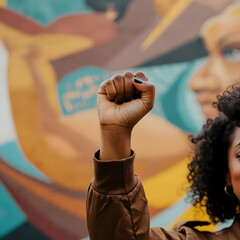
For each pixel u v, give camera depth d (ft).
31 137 13.30
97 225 2.73
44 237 12.34
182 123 14.15
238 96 3.82
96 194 2.71
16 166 12.90
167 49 14.90
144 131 13.85
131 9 15.10
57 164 13.17
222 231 3.38
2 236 12.16
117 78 2.80
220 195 3.92
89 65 14.43
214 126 3.91
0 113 13.33
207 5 15.44
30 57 14.10
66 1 14.87
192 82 14.66
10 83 13.70
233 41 15.16
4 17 14.26
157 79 14.58
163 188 13.29
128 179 2.74
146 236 2.76
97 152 2.79
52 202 12.72
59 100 13.88
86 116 13.88
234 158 3.34
